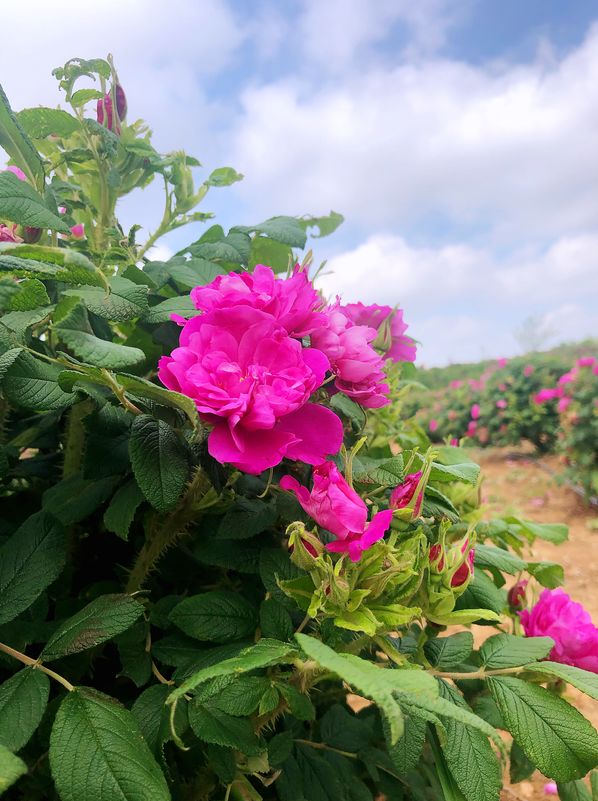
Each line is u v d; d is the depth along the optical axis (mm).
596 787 333
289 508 298
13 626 291
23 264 223
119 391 250
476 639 979
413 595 256
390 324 380
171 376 239
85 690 226
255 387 224
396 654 233
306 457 238
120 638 294
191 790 321
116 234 421
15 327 264
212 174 458
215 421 225
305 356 251
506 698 253
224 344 236
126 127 419
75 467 377
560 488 1957
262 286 265
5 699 221
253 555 315
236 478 297
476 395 2576
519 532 456
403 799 428
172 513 304
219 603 286
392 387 472
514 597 431
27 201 285
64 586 356
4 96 312
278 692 253
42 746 279
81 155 414
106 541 413
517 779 363
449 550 258
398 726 153
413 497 261
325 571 222
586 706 861
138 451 254
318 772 368
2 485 412
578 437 1776
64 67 397
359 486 334
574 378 1929
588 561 1404
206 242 440
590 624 348
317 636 254
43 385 259
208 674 188
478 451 2531
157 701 265
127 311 254
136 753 210
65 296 226
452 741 248
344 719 417
